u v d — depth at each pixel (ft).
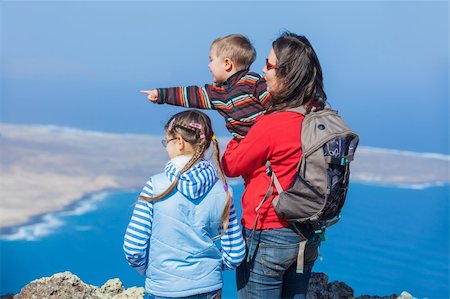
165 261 10.25
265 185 10.40
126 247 10.23
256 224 10.44
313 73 10.42
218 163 10.43
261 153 10.23
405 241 40.40
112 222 41.29
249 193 10.59
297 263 10.36
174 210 10.16
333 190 10.07
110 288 15.17
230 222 10.49
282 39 10.53
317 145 9.95
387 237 40.96
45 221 40.83
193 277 10.31
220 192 10.43
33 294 13.87
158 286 10.33
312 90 10.46
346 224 43.16
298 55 10.30
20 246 37.42
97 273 35.04
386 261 37.81
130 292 14.82
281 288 10.84
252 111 11.62
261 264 10.52
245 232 10.73
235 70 12.01
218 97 12.01
